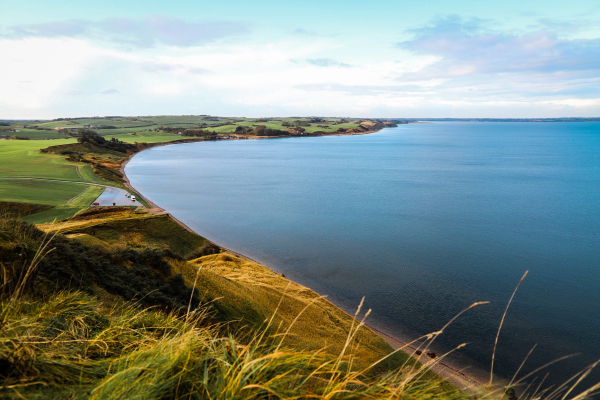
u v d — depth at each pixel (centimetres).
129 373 397
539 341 4297
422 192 14325
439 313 5000
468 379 3375
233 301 3064
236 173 19938
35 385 394
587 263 6919
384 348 3475
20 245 913
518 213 10900
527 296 5522
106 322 659
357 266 6812
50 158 18638
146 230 7475
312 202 12662
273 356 406
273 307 3581
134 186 15712
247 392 381
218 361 436
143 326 666
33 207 9388
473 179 17650
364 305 5222
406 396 398
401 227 9481
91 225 6975
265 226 9700
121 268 2403
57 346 484
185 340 466
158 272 2727
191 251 7388
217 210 11519
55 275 1395
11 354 410
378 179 17812
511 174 19200
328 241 8381
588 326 4647
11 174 14000
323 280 6181
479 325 4650
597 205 11906
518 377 3609
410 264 6900
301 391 405
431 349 4056
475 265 6831
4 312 518
